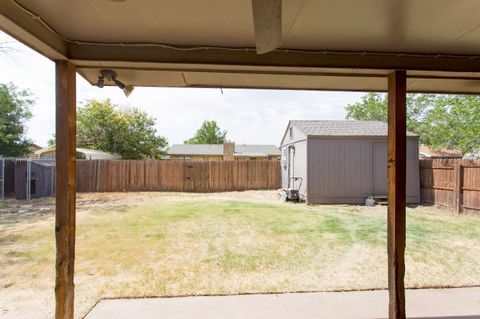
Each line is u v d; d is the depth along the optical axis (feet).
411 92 9.85
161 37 6.35
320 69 7.16
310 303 9.75
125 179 42.37
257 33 4.93
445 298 10.04
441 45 6.68
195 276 12.37
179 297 10.23
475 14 5.18
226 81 9.04
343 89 9.71
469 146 42.32
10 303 10.16
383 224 22.40
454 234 19.34
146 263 13.97
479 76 7.71
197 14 5.27
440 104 46.70
